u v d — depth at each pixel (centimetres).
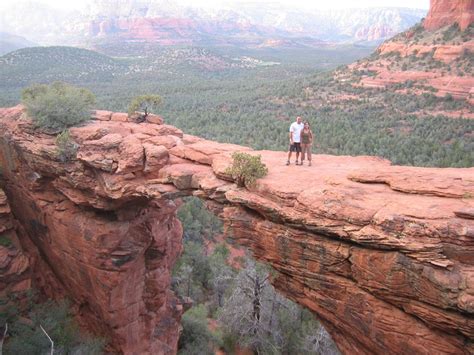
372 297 1245
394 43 10294
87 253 2219
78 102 2242
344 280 1308
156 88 13288
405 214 1136
